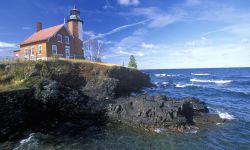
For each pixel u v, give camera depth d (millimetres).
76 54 46281
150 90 39500
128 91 33500
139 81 39656
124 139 15727
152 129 17562
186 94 37625
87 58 47500
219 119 20094
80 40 47688
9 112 15961
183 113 19609
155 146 14594
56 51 39312
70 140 15445
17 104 16719
